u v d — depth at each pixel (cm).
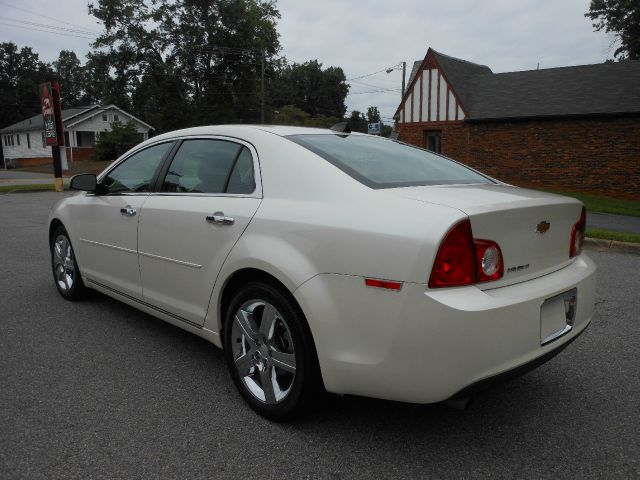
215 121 4228
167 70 4103
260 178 278
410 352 207
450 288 204
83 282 445
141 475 217
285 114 5291
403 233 208
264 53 4303
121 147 4019
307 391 245
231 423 260
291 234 245
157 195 341
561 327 246
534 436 252
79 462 226
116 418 263
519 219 224
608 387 306
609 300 480
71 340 372
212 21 4191
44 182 2381
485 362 204
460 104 1950
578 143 1739
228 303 295
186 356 346
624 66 1856
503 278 220
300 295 235
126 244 361
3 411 269
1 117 6944
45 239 793
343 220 228
